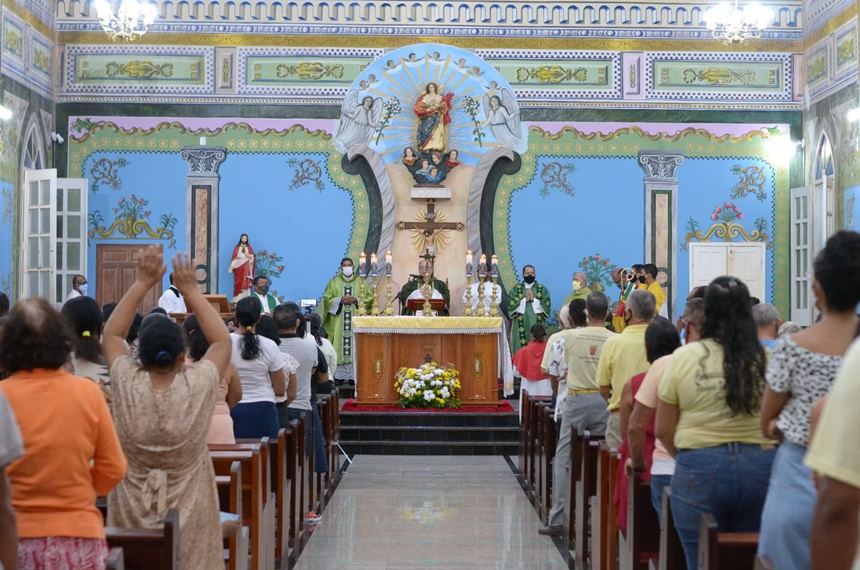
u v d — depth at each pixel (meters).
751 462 4.71
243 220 18.94
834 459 2.85
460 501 10.83
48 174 17.17
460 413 14.32
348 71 19.09
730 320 4.82
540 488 10.10
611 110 19.16
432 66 19.05
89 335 6.01
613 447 7.47
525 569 8.03
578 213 19.11
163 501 4.75
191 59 19.00
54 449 3.86
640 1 19.14
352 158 18.94
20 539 3.81
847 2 17.02
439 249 18.97
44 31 18.23
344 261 18.27
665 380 4.89
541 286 18.39
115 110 18.91
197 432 4.82
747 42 19.16
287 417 9.16
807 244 18.42
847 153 17.11
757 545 4.23
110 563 3.95
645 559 5.77
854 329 3.91
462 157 19.08
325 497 11.02
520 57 19.14
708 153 19.17
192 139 18.95
